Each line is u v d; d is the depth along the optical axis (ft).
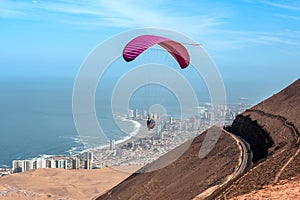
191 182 155.53
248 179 108.06
